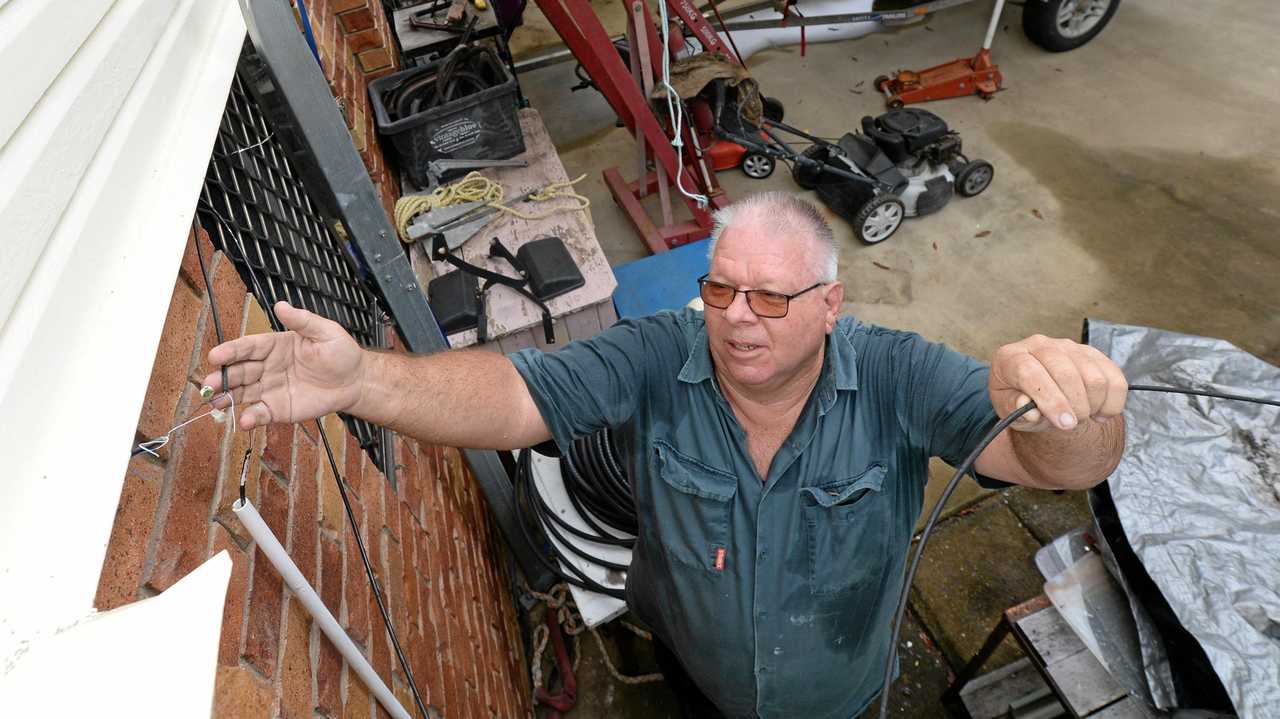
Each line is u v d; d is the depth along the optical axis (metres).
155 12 0.94
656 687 2.42
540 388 1.29
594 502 2.22
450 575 1.78
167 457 0.73
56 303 0.63
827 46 5.31
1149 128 4.37
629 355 1.40
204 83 1.02
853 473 1.33
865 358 1.35
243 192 1.21
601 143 4.72
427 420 1.08
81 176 0.71
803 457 1.33
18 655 0.50
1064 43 4.91
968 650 2.41
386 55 3.04
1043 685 2.16
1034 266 3.70
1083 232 3.83
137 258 0.74
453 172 2.98
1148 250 3.70
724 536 1.41
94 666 0.50
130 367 0.67
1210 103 4.48
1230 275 3.53
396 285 1.46
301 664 0.86
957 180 3.92
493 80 3.12
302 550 0.96
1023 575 2.57
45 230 0.64
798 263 1.21
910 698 2.33
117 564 0.62
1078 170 4.16
